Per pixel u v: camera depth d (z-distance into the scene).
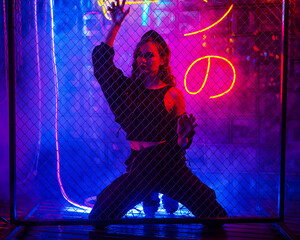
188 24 3.22
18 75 3.10
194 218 2.15
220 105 3.28
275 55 3.20
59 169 3.06
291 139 3.29
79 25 3.25
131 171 2.29
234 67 3.24
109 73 2.29
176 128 2.33
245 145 3.29
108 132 3.40
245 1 3.16
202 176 3.32
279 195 2.19
